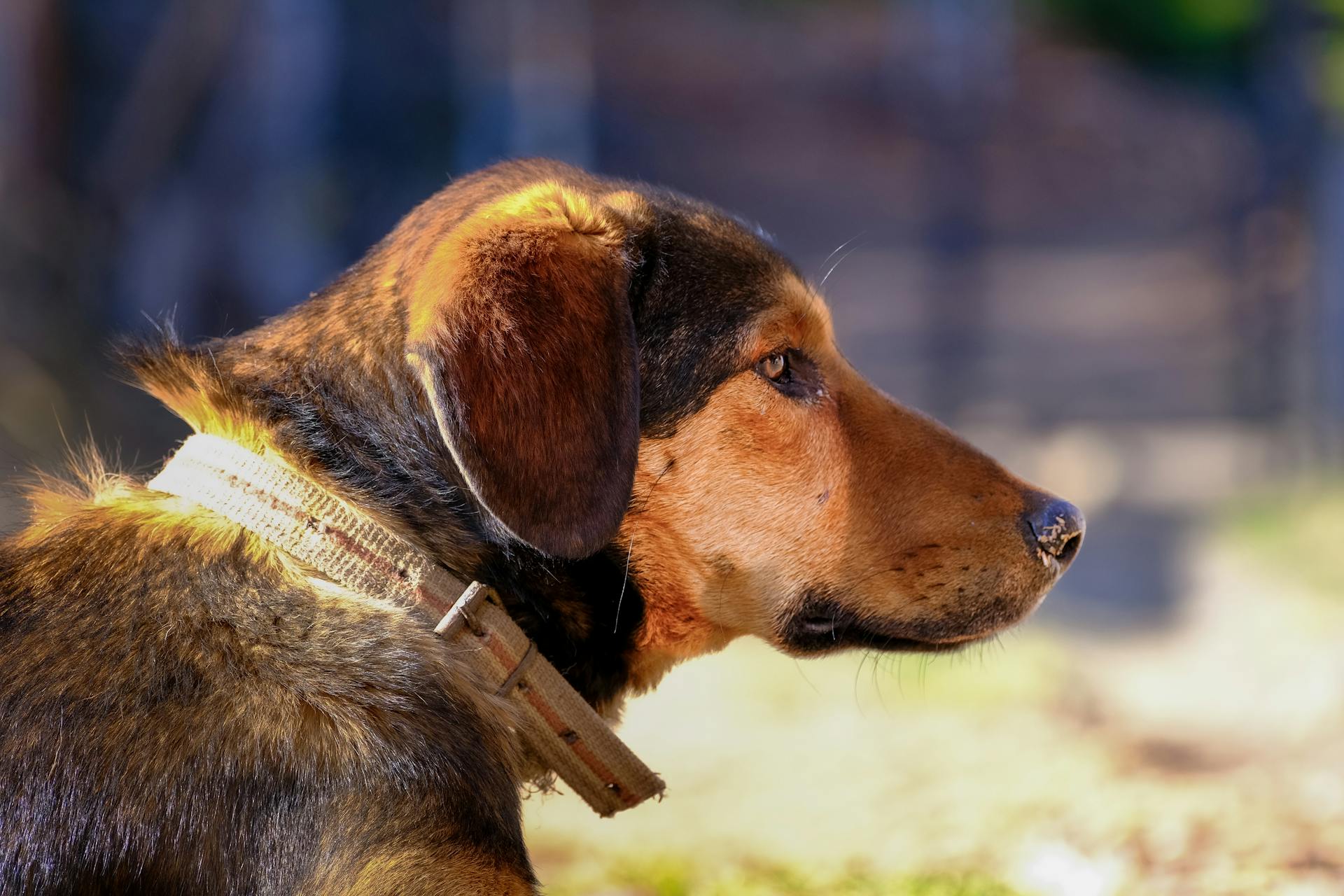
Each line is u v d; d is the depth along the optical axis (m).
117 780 3.83
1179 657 13.85
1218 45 64.25
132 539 4.25
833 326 5.25
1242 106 62.66
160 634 4.01
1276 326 24.48
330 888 3.77
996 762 8.80
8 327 14.30
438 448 4.46
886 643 5.06
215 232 17.48
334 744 3.91
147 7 17.55
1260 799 7.21
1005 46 55.78
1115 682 12.85
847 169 48.28
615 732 5.29
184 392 4.65
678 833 7.89
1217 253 41.97
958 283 37.88
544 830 8.10
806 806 8.26
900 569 4.94
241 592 4.12
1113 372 30.16
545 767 4.68
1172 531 18.83
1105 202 52.41
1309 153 21.14
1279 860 6.11
